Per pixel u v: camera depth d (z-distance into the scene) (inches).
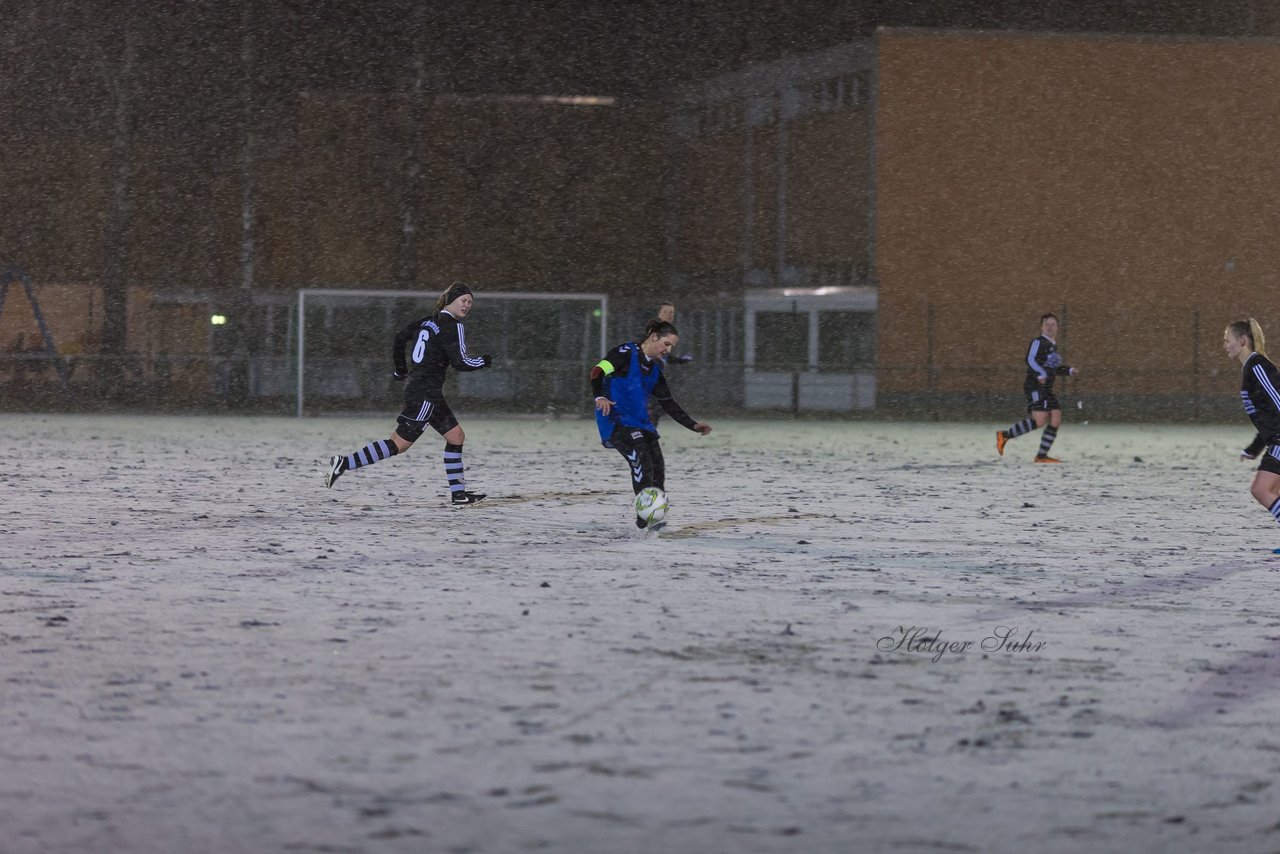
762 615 393.7
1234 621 395.5
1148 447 1332.4
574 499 741.9
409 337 719.1
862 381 1955.0
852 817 213.0
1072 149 1957.4
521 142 2231.8
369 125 2178.9
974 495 799.1
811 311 2000.5
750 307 2041.1
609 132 2224.4
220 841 199.5
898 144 1951.3
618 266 2230.6
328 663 322.7
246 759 241.4
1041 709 284.0
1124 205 1958.7
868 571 488.7
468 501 706.2
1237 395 1953.7
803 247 2030.0
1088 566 511.8
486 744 251.9
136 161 2108.8
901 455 1170.0
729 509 701.9
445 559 505.7
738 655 335.9
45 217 2071.9
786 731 263.4
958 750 251.8
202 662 322.7
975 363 1955.0
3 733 257.8
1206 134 1962.4
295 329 1940.2
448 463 706.2
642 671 315.9
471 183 2231.8
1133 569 505.4
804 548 548.7
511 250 2231.8
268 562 493.4
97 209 2082.9
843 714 277.4
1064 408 1943.9
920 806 218.8
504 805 216.8
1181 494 823.7
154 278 2111.2
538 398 1907.0
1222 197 1964.8
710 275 2142.0
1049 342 1091.9
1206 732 267.1
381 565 488.4
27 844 197.8
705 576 470.6
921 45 1951.3
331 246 2171.5
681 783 229.5
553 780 230.4
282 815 211.2
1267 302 1968.5
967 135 1955.0
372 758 242.5
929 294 1955.0
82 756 242.8
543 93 2262.6
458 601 412.5
